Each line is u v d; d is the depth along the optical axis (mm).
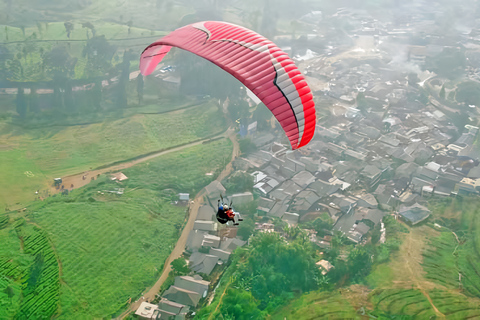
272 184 97438
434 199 96000
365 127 126312
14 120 124250
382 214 88688
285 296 66000
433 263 76688
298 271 68500
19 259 73562
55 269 71938
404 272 73875
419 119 134250
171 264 72688
